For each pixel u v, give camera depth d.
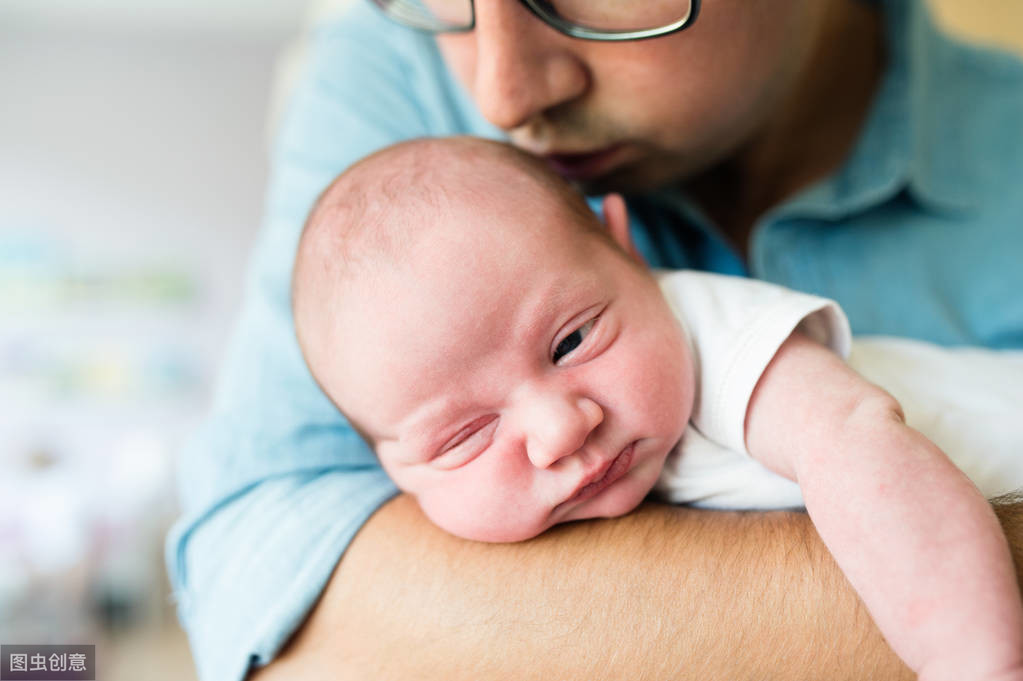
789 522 0.69
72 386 4.35
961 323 1.08
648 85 0.79
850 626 0.61
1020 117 1.16
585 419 0.68
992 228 1.11
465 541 0.75
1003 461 0.74
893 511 0.55
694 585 0.66
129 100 4.66
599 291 0.74
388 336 0.73
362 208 0.79
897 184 1.07
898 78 1.10
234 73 4.75
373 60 1.15
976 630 0.49
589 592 0.68
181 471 0.99
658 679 0.64
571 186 0.84
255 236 4.72
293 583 0.78
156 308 4.54
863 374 0.81
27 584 3.36
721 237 1.08
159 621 3.64
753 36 0.82
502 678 0.68
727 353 0.74
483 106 0.78
